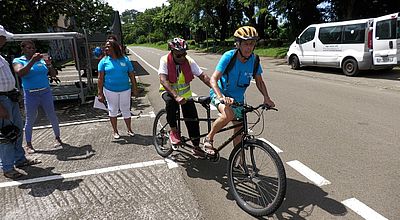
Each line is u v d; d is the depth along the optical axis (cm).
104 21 1245
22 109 745
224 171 402
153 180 381
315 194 333
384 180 357
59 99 828
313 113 653
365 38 1070
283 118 624
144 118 673
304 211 304
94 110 761
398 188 338
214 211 311
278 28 3400
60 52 2333
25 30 902
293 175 379
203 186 363
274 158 288
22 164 431
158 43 7194
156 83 1194
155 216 304
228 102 302
